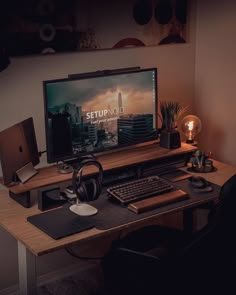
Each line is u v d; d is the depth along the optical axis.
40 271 2.50
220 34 2.70
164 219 2.79
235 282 2.09
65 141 2.21
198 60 2.84
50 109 2.14
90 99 2.24
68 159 2.25
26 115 2.32
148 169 2.39
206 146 2.91
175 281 1.96
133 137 2.42
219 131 2.82
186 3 2.72
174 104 2.52
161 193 2.17
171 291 1.98
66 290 2.46
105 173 2.28
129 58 2.58
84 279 2.55
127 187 2.19
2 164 2.04
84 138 2.26
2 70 2.16
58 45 2.32
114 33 2.49
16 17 2.19
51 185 2.13
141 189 2.18
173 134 2.49
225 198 1.84
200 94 2.87
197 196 2.20
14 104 2.28
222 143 2.82
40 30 2.26
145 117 2.43
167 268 1.92
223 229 1.89
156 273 1.95
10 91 2.26
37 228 1.95
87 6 2.37
